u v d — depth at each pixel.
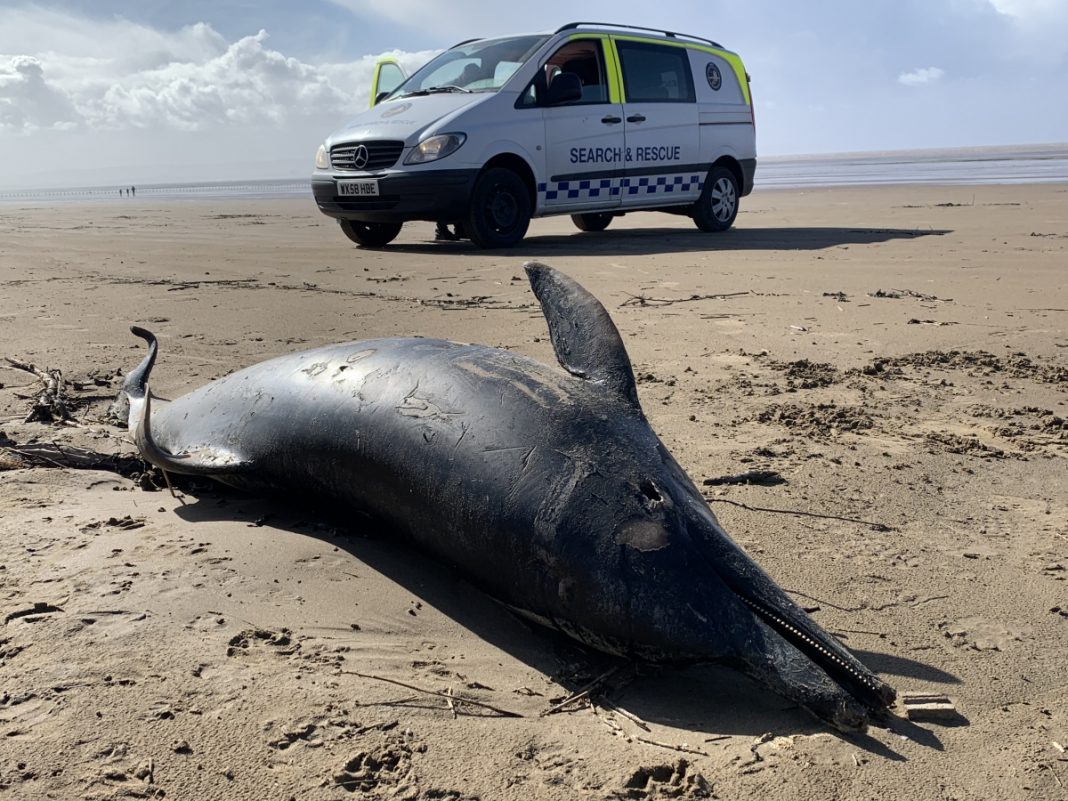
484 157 11.73
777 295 8.55
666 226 16.56
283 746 2.35
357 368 3.58
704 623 2.54
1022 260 10.35
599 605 2.65
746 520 3.69
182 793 2.18
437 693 2.61
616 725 2.49
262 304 8.29
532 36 12.70
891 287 8.88
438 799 2.18
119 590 3.12
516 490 2.86
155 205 29.62
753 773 2.27
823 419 4.97
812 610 3.00
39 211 27.17
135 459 4.54
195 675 2.64
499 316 7.56
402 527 3.26
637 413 3.06
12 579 3.19
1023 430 4.83
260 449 3.74
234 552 3.45
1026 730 2.42
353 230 13.11
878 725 2.45
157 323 7.52
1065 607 3.03
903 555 3.40
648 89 13.41
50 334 7.14
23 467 4.44
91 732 2.37
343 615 3.03
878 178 36.75
